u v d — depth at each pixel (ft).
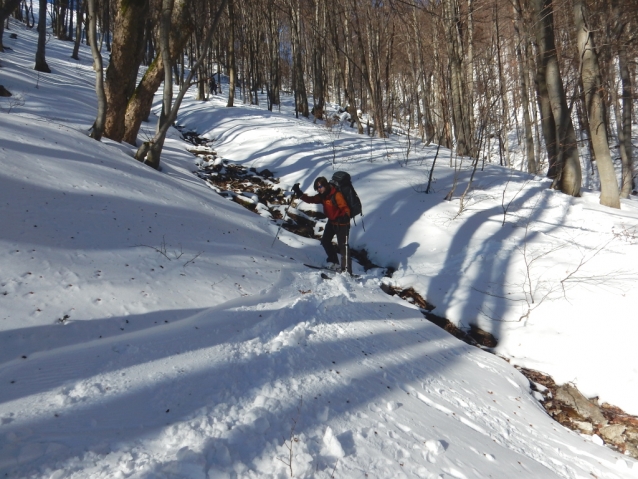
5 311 8.98
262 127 44.09
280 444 6.63
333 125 60.13
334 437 6.98
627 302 15.99
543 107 33.35
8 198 13.25
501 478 7.77
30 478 4.96
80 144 20.71
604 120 27.63
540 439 10.73
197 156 35.12
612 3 34.78
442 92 53.67
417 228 23.71
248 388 8.15
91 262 11.92
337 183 18.97
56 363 7.79
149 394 7.32
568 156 29.73
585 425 12.87
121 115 27.94
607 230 22.50
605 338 15.10
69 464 5.31
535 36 31.32
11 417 6.06
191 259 14.35
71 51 96.84
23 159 16.02
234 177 31.09
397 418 8.71
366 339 12.66
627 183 46.52
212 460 5.87
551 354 15.51
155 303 11.21
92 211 14.74
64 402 6.66
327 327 12.44
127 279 11.80
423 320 16.94
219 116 50.72
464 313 17.97
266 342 10.37
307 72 104.53
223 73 108.99
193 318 10.92
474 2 39.63
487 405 11.45
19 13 130.52
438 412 9.85
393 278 20.61
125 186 17.98
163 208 17.57
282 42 106.01
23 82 38.68
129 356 8.43
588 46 27.35
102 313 10.06
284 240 21.98
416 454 7.53
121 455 5.68
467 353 15.08
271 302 13.16
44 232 12.41
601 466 10.32
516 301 17.98
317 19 68.18
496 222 23.61
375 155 36.09
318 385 8.92
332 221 19.10
